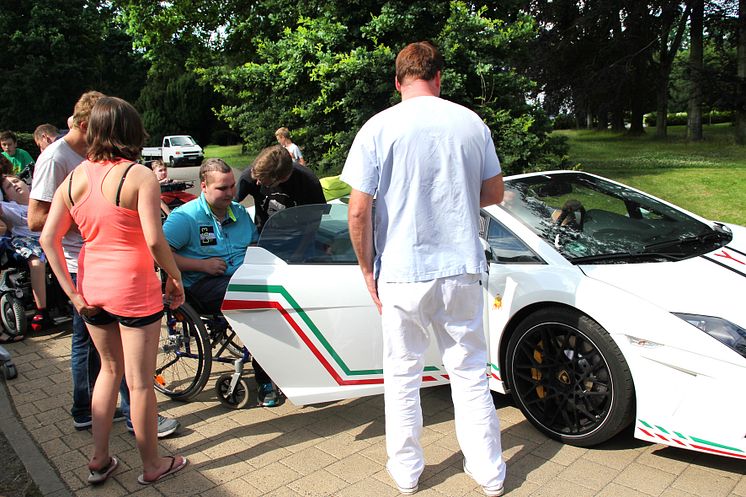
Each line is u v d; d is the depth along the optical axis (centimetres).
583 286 300
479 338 272
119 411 363
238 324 331
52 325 524
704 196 980
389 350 272
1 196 527
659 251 339
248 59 1789
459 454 309
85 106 319
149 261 274
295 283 326
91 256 272
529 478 284
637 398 281
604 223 365
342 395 336
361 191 257
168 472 296
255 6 1661
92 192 264
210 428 349
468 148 257
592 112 2720
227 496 279
